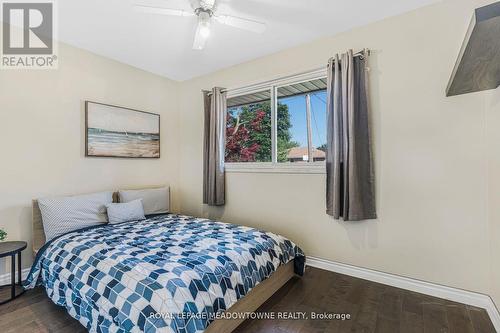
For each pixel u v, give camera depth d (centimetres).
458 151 204
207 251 187
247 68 326
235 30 253
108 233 233
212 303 149
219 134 340
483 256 195
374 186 237
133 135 337
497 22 103
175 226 261
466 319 181
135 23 238
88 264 174
